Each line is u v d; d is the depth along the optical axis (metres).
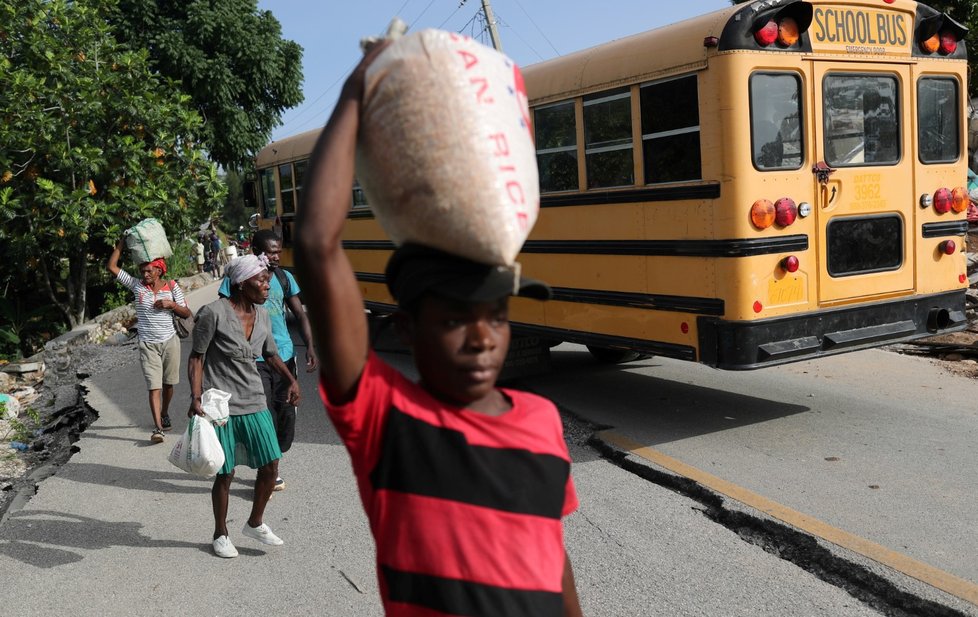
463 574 1.59
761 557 4.50
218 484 4.84
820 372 8.45
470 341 1.63
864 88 6.51
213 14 23.53
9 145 14.80
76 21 16.27
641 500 5.35
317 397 8.54
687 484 5.47
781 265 6.09
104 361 11.83
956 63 6.99
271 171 13.02
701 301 6.19
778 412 7.07
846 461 5.75
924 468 5.54
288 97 25.62
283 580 4.51
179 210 16.23
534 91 7.60
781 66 6.03
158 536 5.21
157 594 4.42
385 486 1.65
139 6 23.17
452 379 1.65
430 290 1.60
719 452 6.05
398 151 1.54
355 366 1.64
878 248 6.61
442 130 1.52
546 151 7.62
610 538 4.77
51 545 5.12
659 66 6.31
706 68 5.96
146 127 16.34
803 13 6.05
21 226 15.61
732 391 7.88
